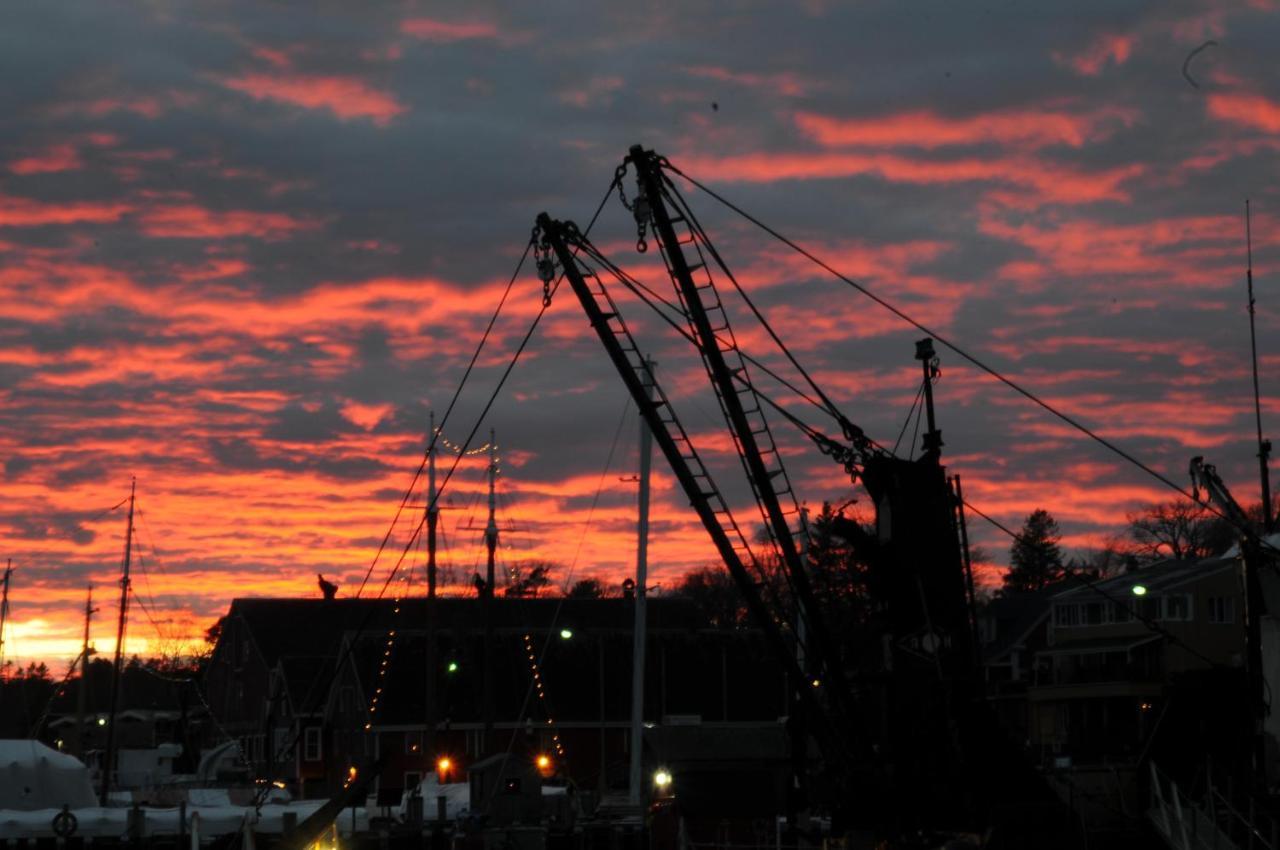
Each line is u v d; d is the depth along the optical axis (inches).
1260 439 2103.8
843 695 1551.4
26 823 2415.1
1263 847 1568.7
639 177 1519.4
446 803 3061.0
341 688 4473.4
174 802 3100.4
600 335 1560.0
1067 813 1469.0
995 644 4562.0
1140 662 3548.2
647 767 3159.5
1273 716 2085.4
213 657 5639.8
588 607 4763.8
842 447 1507.1
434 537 3772.1
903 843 1489.9
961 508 1544.0
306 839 1993.1
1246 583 1690.5
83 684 4045.3
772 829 2490.2
